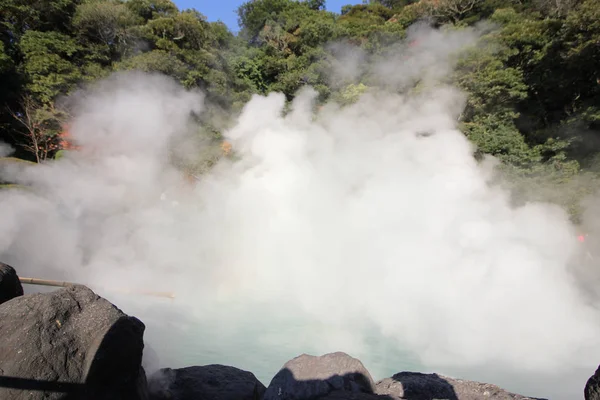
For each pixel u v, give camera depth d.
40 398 2.60
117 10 17.38
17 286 3.47
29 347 2.70
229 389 4.03
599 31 13.42
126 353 3.01
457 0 20.23
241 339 7.25
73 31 17.89
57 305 2.95
